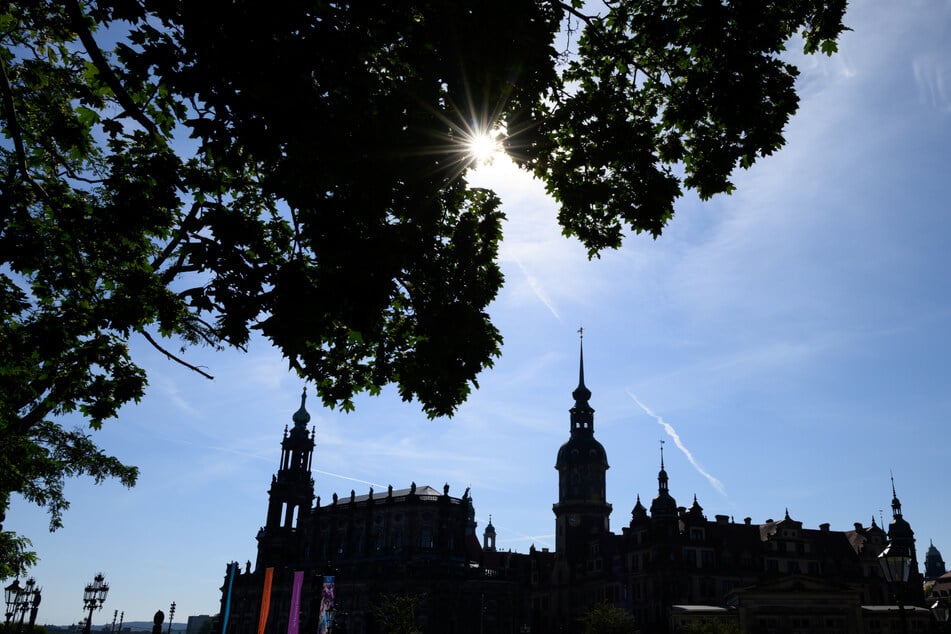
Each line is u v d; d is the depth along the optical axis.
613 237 18.77
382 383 18.84
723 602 113.31
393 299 17.98
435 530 139.00
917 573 124.88
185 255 15.05
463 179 15.84
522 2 13.46
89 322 15.79
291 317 14.17
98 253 15.88
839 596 101.06
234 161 13.86
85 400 17.56
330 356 18.55
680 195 17.53
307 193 13.99
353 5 13.18
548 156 17.89
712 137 17.55
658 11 16.97
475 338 16.58
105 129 15.12
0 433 17.20
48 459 23.03
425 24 13.68
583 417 149.50
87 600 74.50
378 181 13.66
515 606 135.25
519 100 16.03
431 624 125.88
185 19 12.45
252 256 15.98
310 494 163.38
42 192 14.53
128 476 24.20
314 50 12.89
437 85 14.30
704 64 17.25
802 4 16.28
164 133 15.68
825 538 127.94
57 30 15.44
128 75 13.39
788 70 16.48
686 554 115.50
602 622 100.50
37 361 16.94
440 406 17.83
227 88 13.13
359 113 13.69
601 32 17.31
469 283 16.81
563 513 141.12
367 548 142.88
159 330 16.64
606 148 17.28
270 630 149.62
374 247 14.28
